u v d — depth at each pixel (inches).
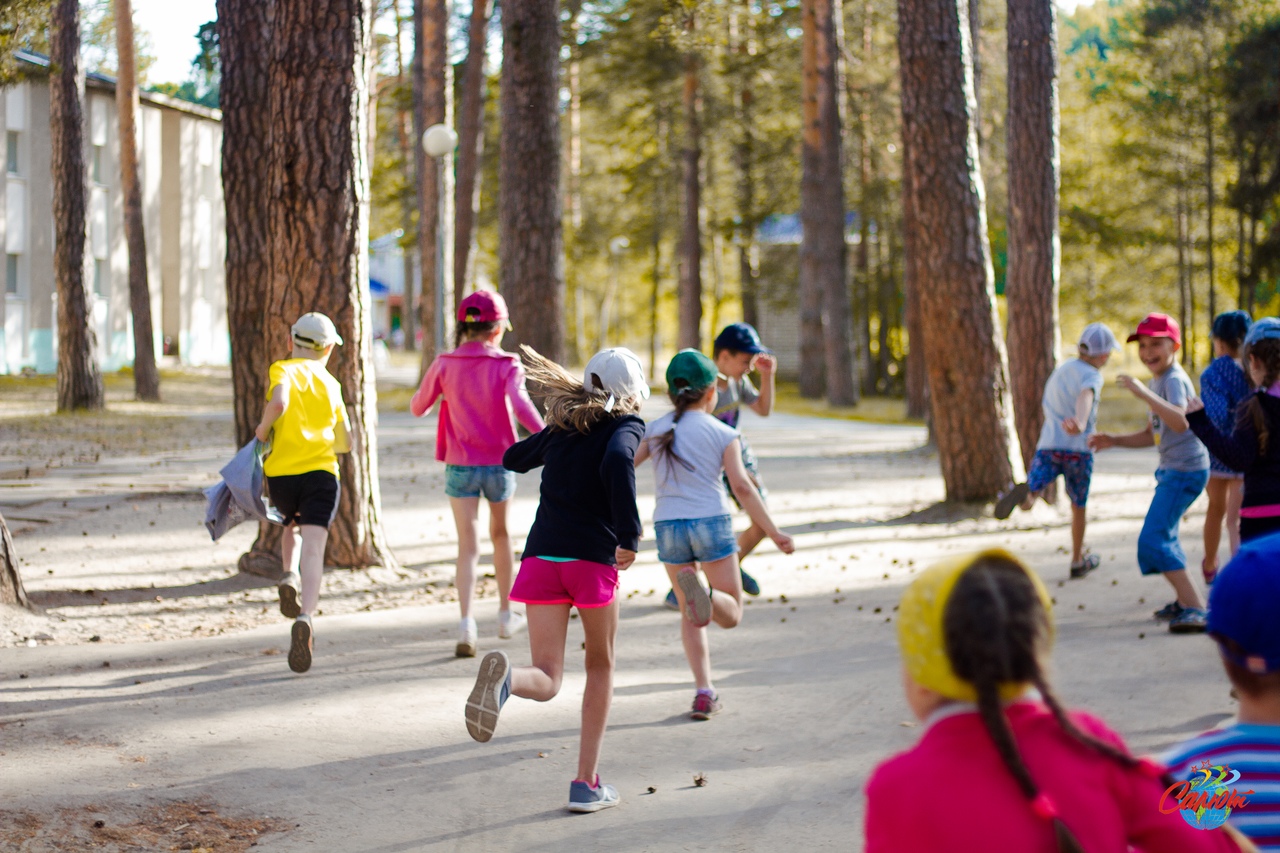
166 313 1823.3
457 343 292.5
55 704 239.1
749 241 1801.2
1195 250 1772.9
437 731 225.8
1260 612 86.5
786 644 299.4
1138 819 78.7
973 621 75.9
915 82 518.6
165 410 1133.7
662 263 2351.1
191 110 1785.2
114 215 1651.1
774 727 228.5
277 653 285.9
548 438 192.4
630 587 379.2
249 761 207.0
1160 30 1549.0
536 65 777.6
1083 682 253.8
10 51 488.4
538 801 189.2
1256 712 89.0
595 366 191.5
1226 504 330.6
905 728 226.1
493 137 1598.2
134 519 508.1
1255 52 1384.1
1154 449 936.9
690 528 231.8
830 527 508.7
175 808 184.1
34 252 1514.5
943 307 524.7
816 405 1504.7
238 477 271.9
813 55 1363.2
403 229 1870.1
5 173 1464.1
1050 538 468.4
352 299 368.8
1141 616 322.0
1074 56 1961.1
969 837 74.7
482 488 288.7
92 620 316.2
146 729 224.2
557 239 790.5
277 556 380.5
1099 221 1567.4
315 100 357.4
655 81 1349.7
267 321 366.3
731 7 886.4
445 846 170.6
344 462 377.7
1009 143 609.9
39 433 880.3
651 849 169.2
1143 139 1707.7
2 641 289.7
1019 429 609.3
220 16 404.5
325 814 182.9
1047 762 77.2
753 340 329.4
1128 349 2578.7
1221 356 291.4
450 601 353.4
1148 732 217.6
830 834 174.2
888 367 2038.6
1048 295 603.8
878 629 315.6
